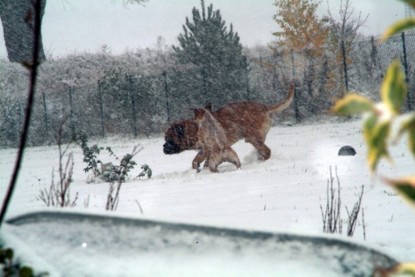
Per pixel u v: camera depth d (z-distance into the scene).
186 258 3.84
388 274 1.63
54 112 54.62
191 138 25.41
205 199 16.36
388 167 20.00
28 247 3.71
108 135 54.09
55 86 56.97
